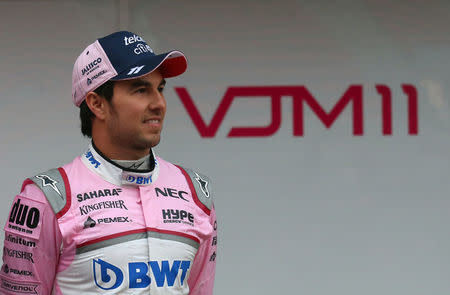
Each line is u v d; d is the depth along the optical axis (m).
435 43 13.70
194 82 13.70
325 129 13.74
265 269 13.84
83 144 13.73
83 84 7.59
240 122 13.73
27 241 7.25
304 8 13.64
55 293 7.30
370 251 13.85
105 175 7.47
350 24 13.66
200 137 13.73
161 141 13.72
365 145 13.79
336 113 13.73
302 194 13.80
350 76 13.73
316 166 13.80
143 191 7.49
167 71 7.92
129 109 7.34
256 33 13.66
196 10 13.63
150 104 7.40
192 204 7.73
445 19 13.67
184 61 7.78
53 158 13.70
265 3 13.63
